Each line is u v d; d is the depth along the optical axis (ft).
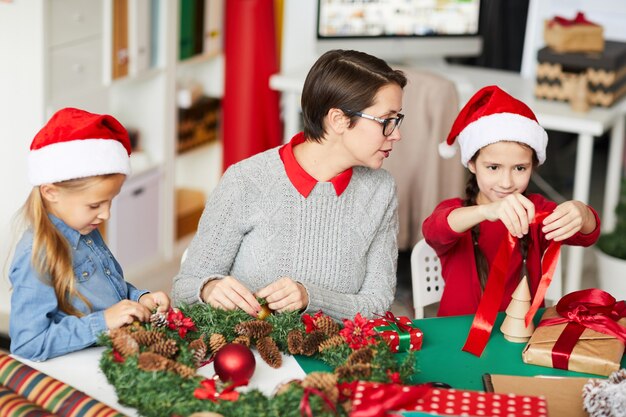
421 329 6.63
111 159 5.95
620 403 5.12
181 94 13.99
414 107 11.69
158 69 13.03
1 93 11.02
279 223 6.80
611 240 12.54
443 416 5.12
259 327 5.92
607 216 13.99
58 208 6.03
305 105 6.64
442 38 14.80
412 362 5.62
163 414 4.92
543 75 13.09
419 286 7.97
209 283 6.60
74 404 4.99
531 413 5.14
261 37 13.37
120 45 12.19
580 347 6.07
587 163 12.43
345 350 5.69
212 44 14.17
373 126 6.42
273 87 13.50
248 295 6.24
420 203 12.00
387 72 6.44
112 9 11.87
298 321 6.14
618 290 12.33
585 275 13.99
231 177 6.87
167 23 12.96
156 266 13.65
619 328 6.23
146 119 13.38
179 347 5.62
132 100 13.35
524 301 6.48
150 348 5.46
